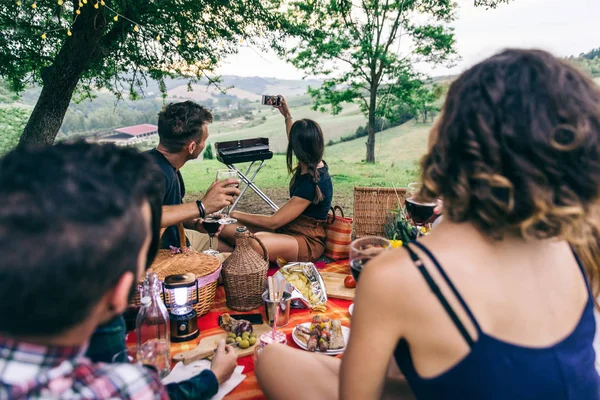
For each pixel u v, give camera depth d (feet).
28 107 33.65
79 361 2.28
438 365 2.81
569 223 2.52
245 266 6.88
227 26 23.11
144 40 21.65
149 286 4.97
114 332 3.88
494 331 2.70
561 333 2.85
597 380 3.14
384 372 3.07
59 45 22.79
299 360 4.43
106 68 24.43
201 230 9.59
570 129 2.38
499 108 2.48
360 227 10.67
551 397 2.73
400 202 10.41
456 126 2.64
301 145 9.59
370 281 2.84
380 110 38.99
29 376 2.04
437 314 2.68
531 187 2.41
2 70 23.11
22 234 1.85
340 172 35.94
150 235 2.56
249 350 5.75
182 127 8.59
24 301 1.88
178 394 4.33
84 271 1.93
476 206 2.62
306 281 7.37
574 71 2.60
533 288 2.80
